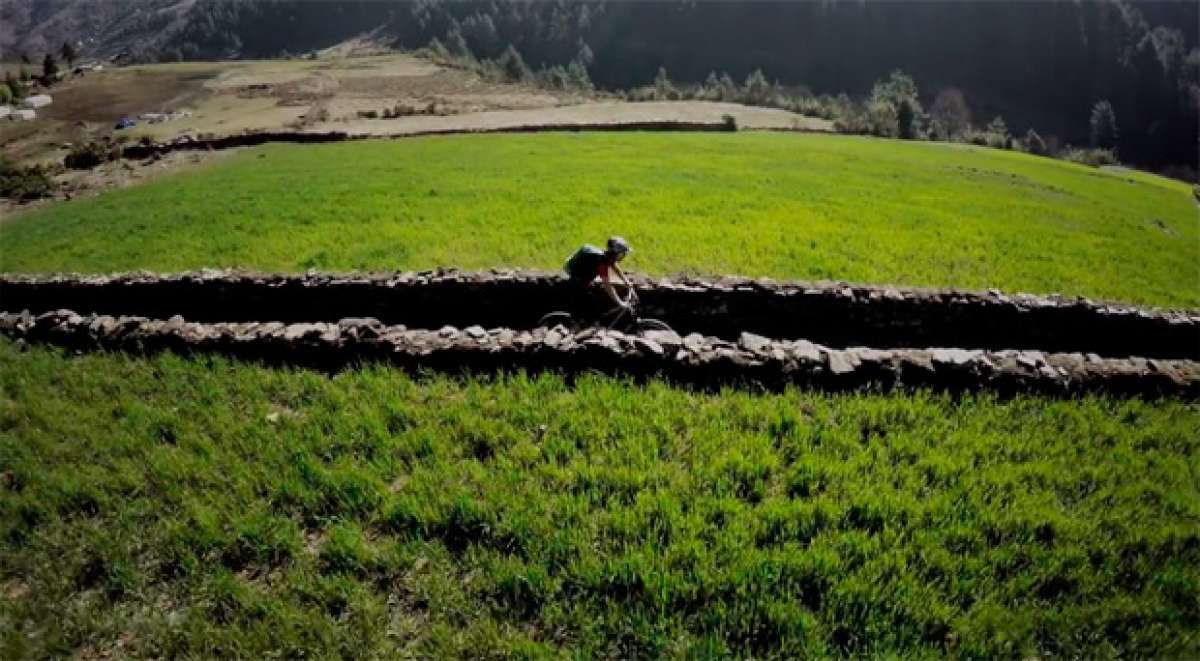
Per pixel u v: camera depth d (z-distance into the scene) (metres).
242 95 100.94
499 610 4.66
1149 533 5.37
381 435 6.85
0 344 9.93
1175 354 10.34
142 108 92.94
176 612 4.91
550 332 8.62
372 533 5.56
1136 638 4.42
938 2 182.38
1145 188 44.62
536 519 5.39
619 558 4.97
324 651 4.48
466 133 50.09
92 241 20.00
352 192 24.47
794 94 149.00
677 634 4.39
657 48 196.75
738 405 7.24
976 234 18.88
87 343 9.79
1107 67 165.38
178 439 6.98
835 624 4.43
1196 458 6.49
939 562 4.98
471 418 7.05
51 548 5.55
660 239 16.33
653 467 6.12
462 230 17.62
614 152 36.22
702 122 59.53
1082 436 6.89
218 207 23.22
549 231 17.30
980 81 175.25
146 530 5.66
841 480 6.01
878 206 22.27
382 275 11.23
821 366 7.77
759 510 5.53
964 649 4.29
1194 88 148.00
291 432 6.97
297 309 11.29
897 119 73.75
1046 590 4.86
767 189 24.72
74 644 4.71
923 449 6.53
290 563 5.28
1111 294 14.17
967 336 10.57
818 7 189.25
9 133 76.19
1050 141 142.50
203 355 8.96
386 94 98.44
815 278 13.63
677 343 8.14
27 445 7.11
